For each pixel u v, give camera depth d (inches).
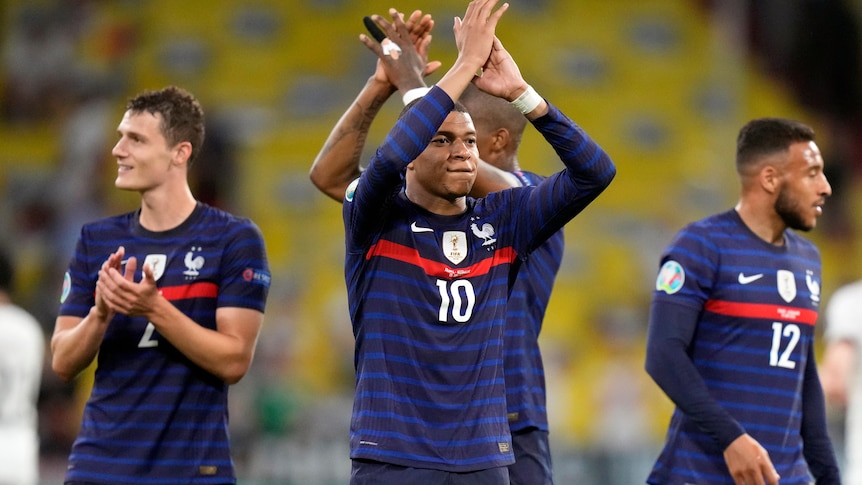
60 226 1836.9
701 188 2062.0
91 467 580.4
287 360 1590.8
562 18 2261.3
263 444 1243.2
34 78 2075.5
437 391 498.6
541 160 1956.2
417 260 507.2
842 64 2262.6
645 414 1636.3
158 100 605.6
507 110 637.9
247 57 2119.8
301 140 2023.9
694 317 610.9
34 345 852.0
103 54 2095.2
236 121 2001.7
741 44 2255.2
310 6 2193.7
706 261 616.4
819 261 649.6
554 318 1849.2
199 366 591.8
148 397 588.1
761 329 614.2
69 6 2140.7
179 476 585.9
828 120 2246.6
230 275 604.1
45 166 1967.3
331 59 2137.1
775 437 608.7
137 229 612.1
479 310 508.1
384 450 490.9
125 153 600.7
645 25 2272.4
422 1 2181.3
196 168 1640.0
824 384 825.5
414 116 489.1
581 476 1215.6
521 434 594.9
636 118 2151.8
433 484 489.4
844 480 991.0
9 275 851.4
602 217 1999.3
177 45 2119.8
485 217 522.9
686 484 609.3
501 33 2208.4
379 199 494.0
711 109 2182.6
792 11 2269.9
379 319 505.7
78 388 1403.8
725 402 610.5
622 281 1914.4
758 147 631.2
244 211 1892.2
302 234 1900.8
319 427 1327.5
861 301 822.5
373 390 500.1
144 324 591.2
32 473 846.5
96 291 567.5
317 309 1765.5
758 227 633.6
